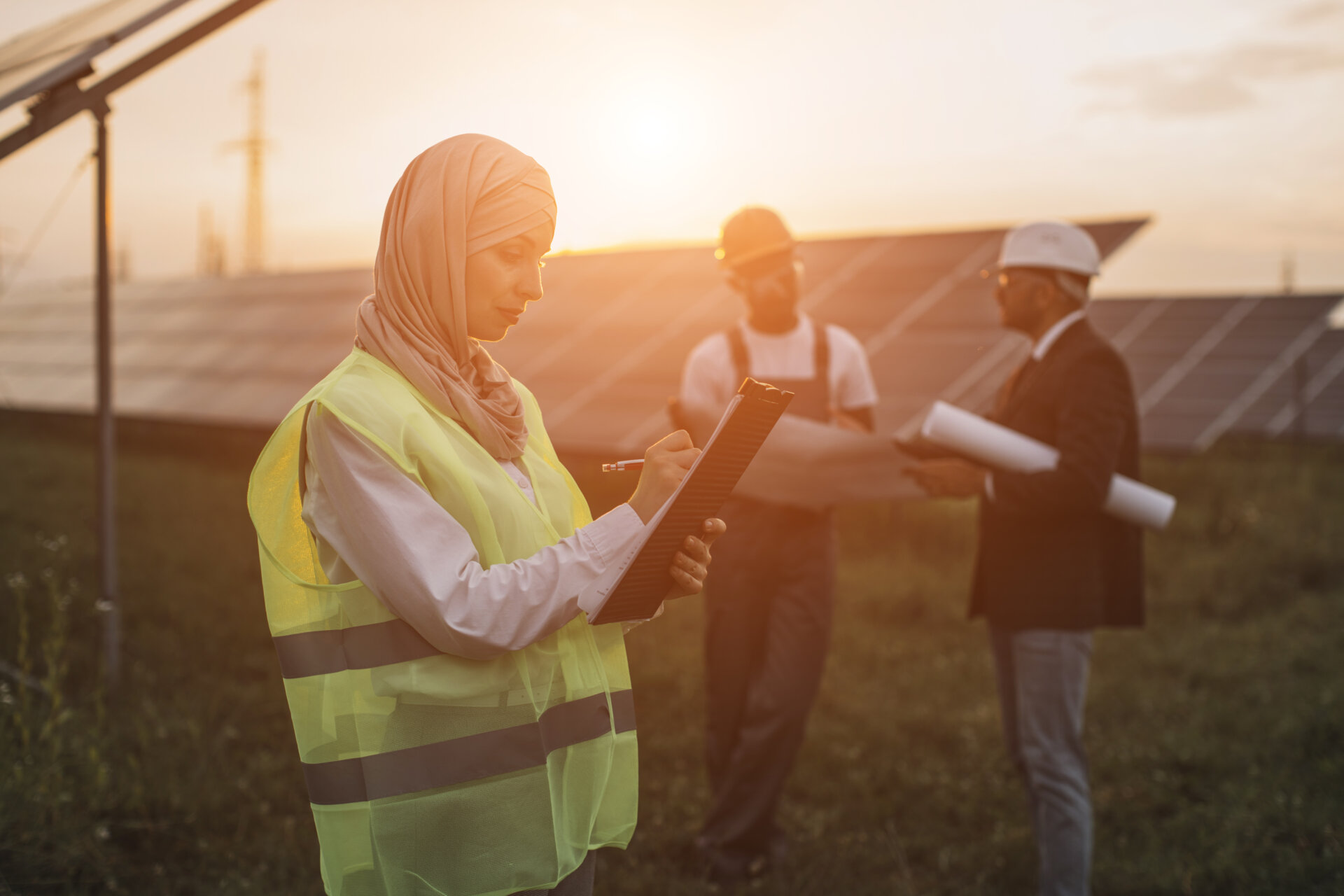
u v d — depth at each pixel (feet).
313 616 4.64
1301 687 16.63
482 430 4.81
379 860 4.51
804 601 10.64
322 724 4.58
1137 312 71.61
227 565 22.95
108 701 13.89
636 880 10.18
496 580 4.41
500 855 4.63
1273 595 23.50
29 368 68.33
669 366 31.12
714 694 11.00
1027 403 9.61
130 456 45.06
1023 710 9.41
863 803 12.34
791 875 10.52
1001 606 9.52
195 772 11.59
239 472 39.78
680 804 12.08
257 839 10.59
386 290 4.80
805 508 10.62
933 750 14.15
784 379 11.30
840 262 35.91
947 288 31.76
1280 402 63.87
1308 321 62.80
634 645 18.08
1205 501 35.50
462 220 4.67
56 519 28.02
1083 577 9.23
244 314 62.23
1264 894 10.01
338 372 4.69
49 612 17.46
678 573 4.78
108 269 14.35
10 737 10.95
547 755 4.85
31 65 14.47
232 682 15.34
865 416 11.86
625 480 31.01
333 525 4.54
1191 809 12.13
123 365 60.39
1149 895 10.25
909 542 26.96
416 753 4.55
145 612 18.66
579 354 34.32
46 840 9.77
